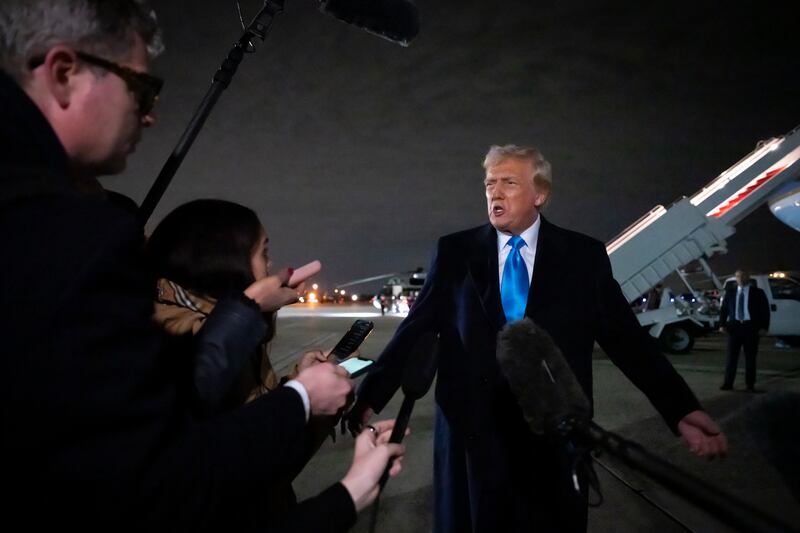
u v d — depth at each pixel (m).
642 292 9.42
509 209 1.72
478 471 1.60
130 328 0.59
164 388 0.63
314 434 1.08
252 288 1.05
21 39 0.68
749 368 6.38
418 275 32.94
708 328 10.49
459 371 1.74
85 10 0.69
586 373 1.63
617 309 1.70
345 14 1.31
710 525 2.69
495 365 1.64
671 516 2.81
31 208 0.58
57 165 0.65
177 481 0.58
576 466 0.84
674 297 10.59
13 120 0.61
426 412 5.74
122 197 1.34
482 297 1.73
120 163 0.80
